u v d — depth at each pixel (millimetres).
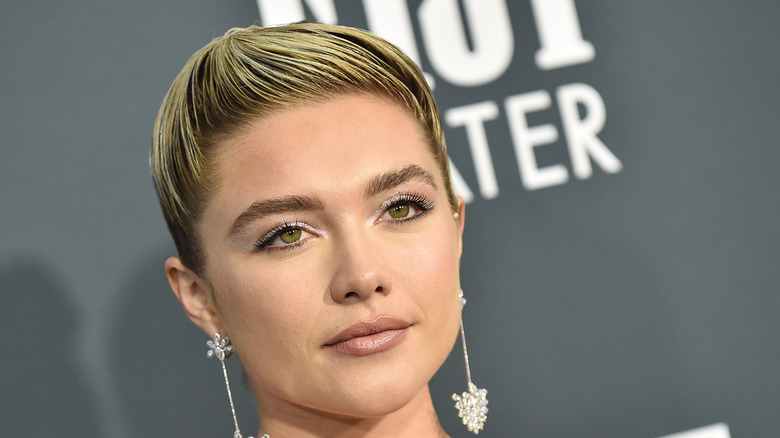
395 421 3297
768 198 5984
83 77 5445
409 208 3111
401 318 2975
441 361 3203
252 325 3045
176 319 5590
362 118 3008
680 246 5926
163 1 5512
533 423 5863
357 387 2957
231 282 3045
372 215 3014
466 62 5762
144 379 5543
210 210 3072
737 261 5953
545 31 5824
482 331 5836
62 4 5414
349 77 3025
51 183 5422
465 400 3625
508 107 5801
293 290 2943
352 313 2924
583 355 5879
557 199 5852
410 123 3166
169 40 5523
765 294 5965
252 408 5676
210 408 5617
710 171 5949
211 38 5547
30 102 5387
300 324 2961
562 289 5867
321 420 3258
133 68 5496
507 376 5852
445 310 3137
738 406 5922
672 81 5930
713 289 5938
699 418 5902
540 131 5824
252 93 2975
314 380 3006
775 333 5965
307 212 2926
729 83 5977
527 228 5840
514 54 5797
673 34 5941
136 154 5516
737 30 5984
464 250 5809
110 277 5500
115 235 5508
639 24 5914
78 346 5461
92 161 5469
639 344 5891
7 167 5363
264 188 2910
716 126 5961
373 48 3186
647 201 5902
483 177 5793
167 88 5516
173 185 3180
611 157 5887
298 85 2980
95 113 5469
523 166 5824
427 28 5719
